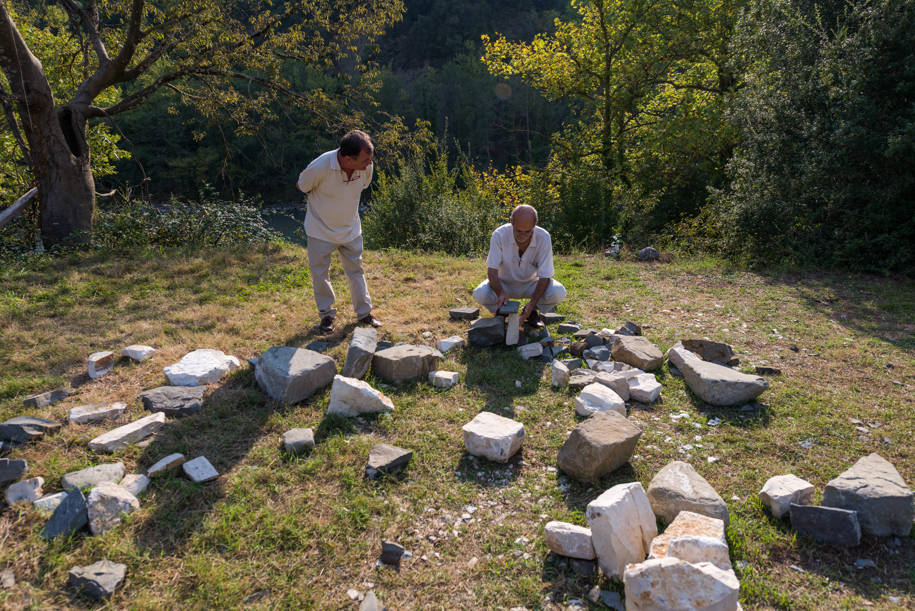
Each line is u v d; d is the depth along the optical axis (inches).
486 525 104.2
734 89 639.8
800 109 349.4
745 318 222.4
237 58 457.4
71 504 97.1
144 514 100.4
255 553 94.6
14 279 242.8
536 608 85.5
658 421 139.6
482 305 197.8
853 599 86.0
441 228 417.4
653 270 315.6
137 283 245.1
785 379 162.7
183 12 412.8
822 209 334.3
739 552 95.0
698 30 655.8
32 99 329.1
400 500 110.1
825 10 354.3
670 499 103.2
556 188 561.0
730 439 130.2
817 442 129.1
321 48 515.5
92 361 153.4
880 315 228.7
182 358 163.0
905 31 305.6
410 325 200.5
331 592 87.9
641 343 174.1
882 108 319.0
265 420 134.5
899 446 126.7
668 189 681.6
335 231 177.9
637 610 78.6
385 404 140.8
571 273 300.7
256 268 274.7
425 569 93.4
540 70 780.0
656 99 780.0
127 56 390.3
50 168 344.5
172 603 83.7
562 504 109.9
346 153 158.6
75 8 408.8
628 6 676.1
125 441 122.0
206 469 112.5
